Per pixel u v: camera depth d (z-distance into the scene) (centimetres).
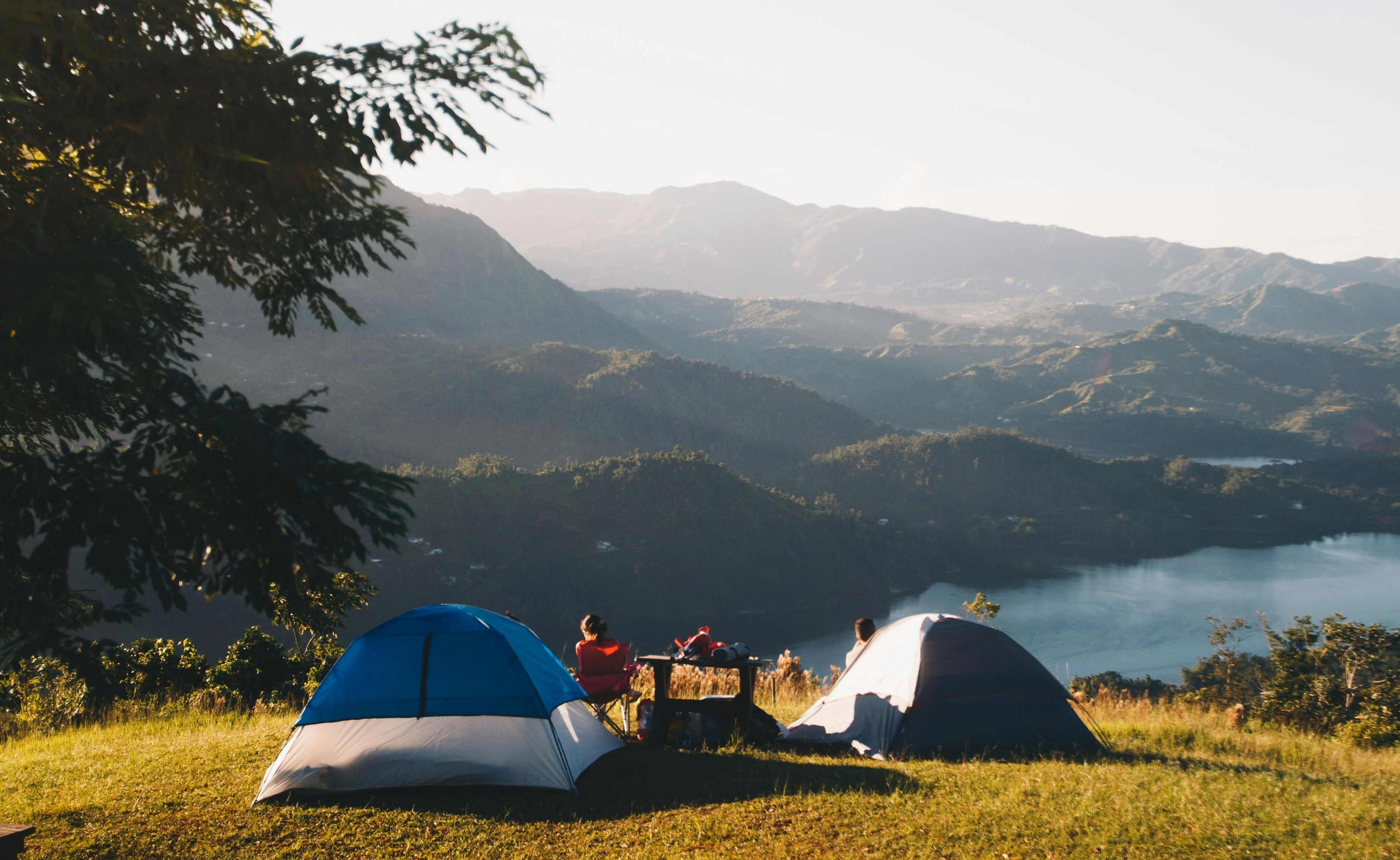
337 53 454
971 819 508
